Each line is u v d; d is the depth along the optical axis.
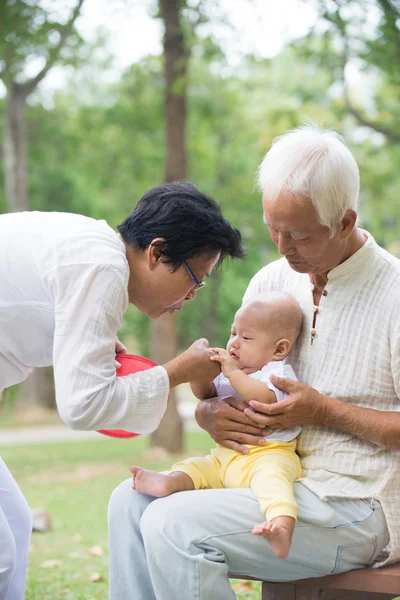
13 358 3.31
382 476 3.24
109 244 3.14
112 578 3.32
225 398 3.44
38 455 14.71
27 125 23.81
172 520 3.02
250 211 20.72
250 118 23.00
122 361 3.23
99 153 23.55
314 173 3.07
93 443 17.17
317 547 3.10
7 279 3.12
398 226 22.30
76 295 3.01
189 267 3.27
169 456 13.89
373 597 3.60
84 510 8.43
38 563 5.79
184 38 13.54
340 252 3.29
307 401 3.21
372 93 17.83
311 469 3.31
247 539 3.06
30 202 25.14
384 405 3.29
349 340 3.33
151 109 20.45
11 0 12.65
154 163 22.89
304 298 3.52
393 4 10.69
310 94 17.77
